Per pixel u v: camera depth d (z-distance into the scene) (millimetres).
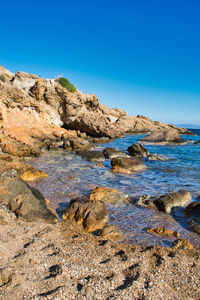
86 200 7879
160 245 5973
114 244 5852
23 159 17359
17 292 3723
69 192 9945
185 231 6875
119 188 10875
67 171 13992
